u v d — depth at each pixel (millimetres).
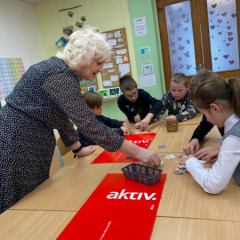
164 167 1109
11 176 1043
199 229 666
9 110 1073
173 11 3570
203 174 873
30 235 750
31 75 1033
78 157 1458
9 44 3312
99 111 1925
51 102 1051
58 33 3961
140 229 695
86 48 980
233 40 3430
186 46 3643
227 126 884
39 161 1147
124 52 3674
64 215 837
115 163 1264
